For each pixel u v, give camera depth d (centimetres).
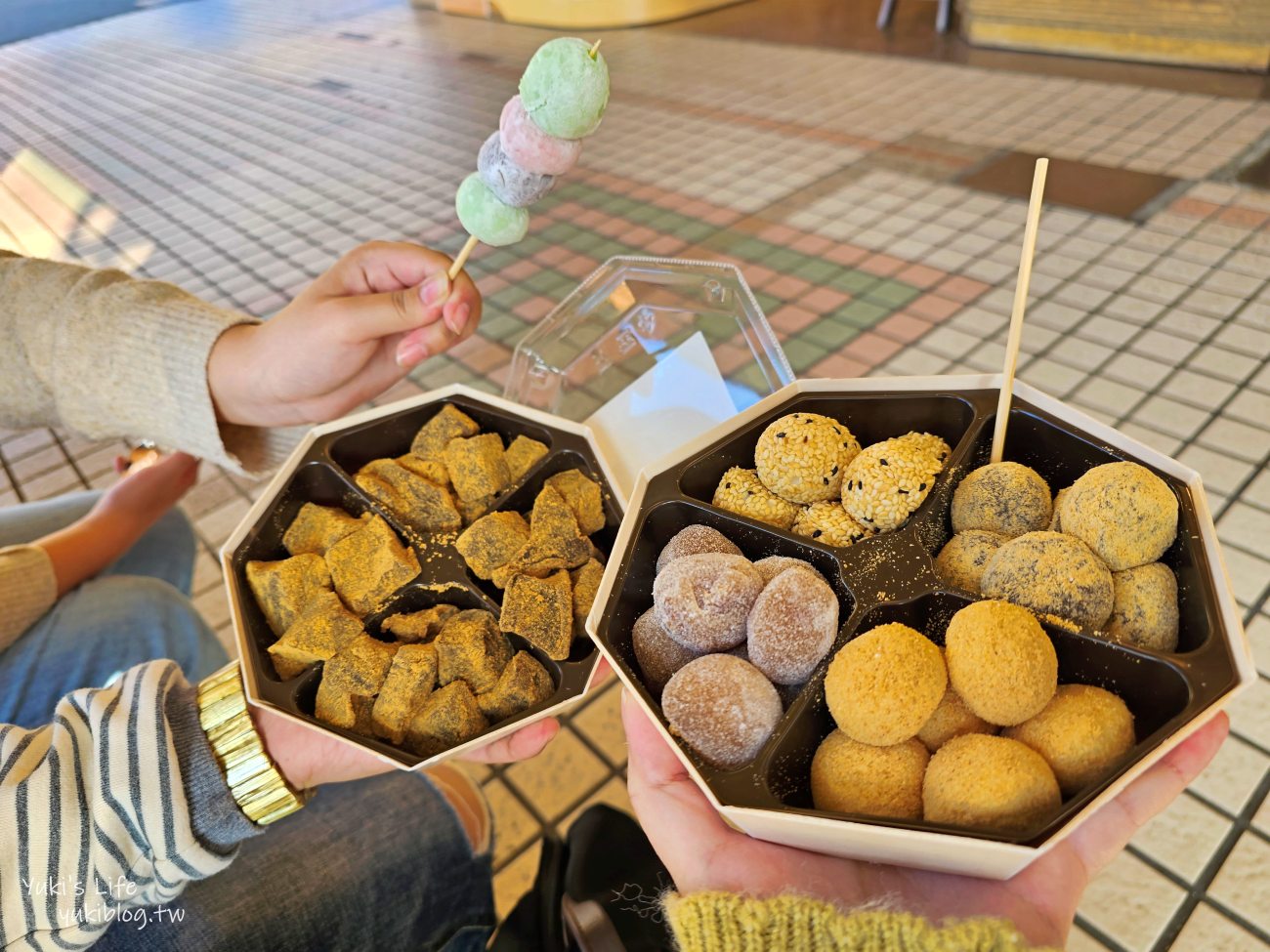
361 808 113
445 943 111
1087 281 215
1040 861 68
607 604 80
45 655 123
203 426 121
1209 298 204
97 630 125
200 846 83
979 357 196
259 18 582
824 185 275
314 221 295
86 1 643
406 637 99
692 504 86
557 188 296
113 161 365
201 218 307
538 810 141
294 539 107
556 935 104
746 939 61
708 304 124
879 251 238
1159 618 70
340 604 98
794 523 86
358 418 116
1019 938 57
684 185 288
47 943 78
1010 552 74
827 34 415
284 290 257
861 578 79
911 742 70
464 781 133
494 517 105
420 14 543
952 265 228
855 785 68
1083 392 184
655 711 70
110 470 206
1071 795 65
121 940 96
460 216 98
